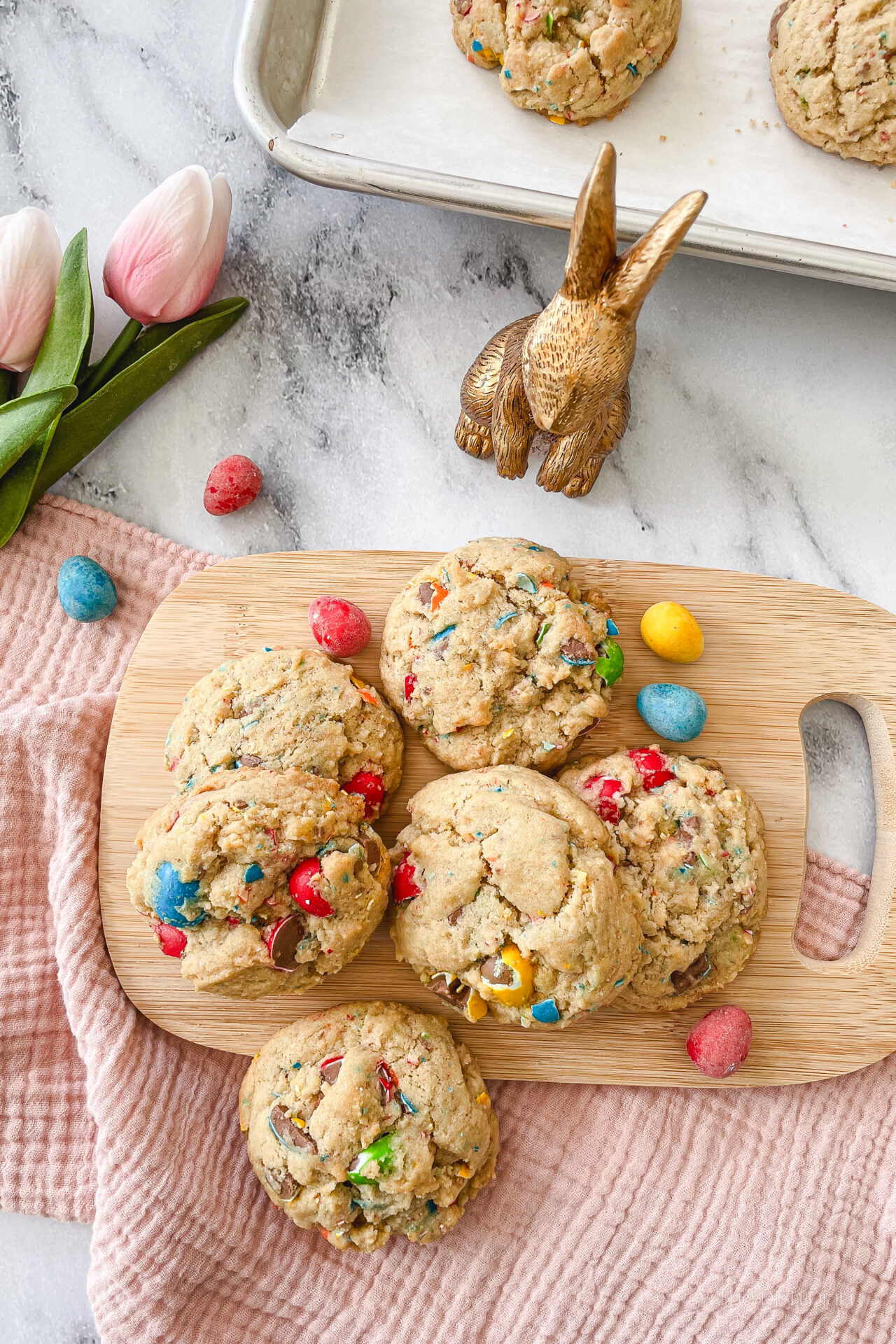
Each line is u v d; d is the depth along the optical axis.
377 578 0.56
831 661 0.57
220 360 0.60
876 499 0.60
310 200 0.60
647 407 0.60
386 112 0.57
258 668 0.54
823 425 0.60
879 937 0.56
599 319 0.48
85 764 0.56
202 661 0.56
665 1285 0.56
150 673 0.56
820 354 0.60
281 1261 0.56
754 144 0.57
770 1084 0.56
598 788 0.54
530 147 0.57
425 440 0.60
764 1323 0.56
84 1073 0.57
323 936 0.52
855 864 0.59
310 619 0.55
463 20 0.56
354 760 0.54
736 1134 0.57
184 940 0.52
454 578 0.54
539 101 0.56
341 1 0.57
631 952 0.53
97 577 0.57
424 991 0.56
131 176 0.60
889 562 0.60
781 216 0.57
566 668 0.54
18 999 0.57
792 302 0.60
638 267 0.46
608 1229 0.56
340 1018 0.54
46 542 0.59
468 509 0.59
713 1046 0.54
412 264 0.60
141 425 0.60
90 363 0.60
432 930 0.52
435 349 0.60
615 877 0.53
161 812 0.53
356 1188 0.53
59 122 0.60
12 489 0.57
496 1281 0.56
